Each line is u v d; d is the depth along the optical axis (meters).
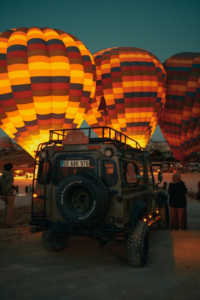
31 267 4.33
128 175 4.91
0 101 17.75
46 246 5.17
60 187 4.36
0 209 11.59
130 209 4.64
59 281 3.71
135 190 5.21
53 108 18.39
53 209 4.79
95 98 26.20
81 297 3.22
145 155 6.46
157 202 6.93
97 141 4.83
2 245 5.69
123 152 4.84
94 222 4.18
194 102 30.77
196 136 32.62
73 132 4.85
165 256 4.83
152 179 6.96
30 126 18.22
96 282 3.68
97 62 26.50
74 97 18.88
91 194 4.18
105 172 4.55
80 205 4.38
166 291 3.35
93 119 26.83
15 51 17.80
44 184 4.79
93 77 20.47
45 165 4.78
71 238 6.29
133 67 25.81
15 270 4.14
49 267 4.32
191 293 3.24
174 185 7.13
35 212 4.87
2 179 7.35
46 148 4.89
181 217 7.02
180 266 4.24
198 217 9.29
